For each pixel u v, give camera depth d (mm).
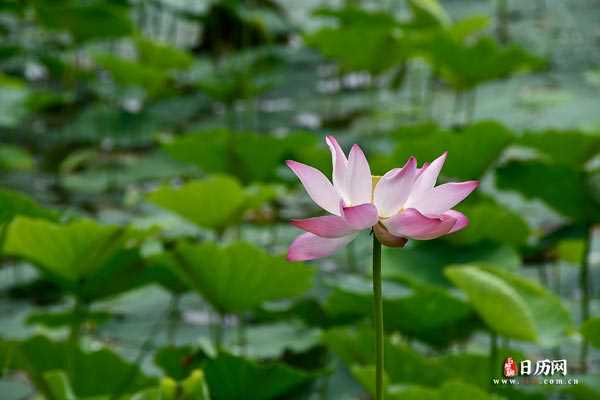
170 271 4641
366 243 5738
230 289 4488
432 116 8500
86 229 4418
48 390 4219
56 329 5062
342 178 3643
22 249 4484
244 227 6094
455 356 4547
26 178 7617
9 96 8328
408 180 3598
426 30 8031
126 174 7328
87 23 8453
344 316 4676
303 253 3631
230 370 4320
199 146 5465
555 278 5387
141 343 5008
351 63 8008
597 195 4996
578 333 4332
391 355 4406
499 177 5176
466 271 4367
